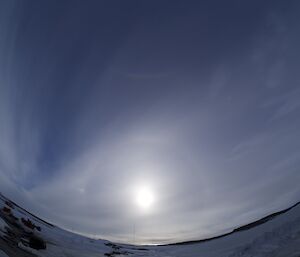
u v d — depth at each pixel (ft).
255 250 99.50
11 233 105.19
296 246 86.43
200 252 173.99
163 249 244.63
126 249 216.95
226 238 206.90
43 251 108.06
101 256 150.20
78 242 176.14
